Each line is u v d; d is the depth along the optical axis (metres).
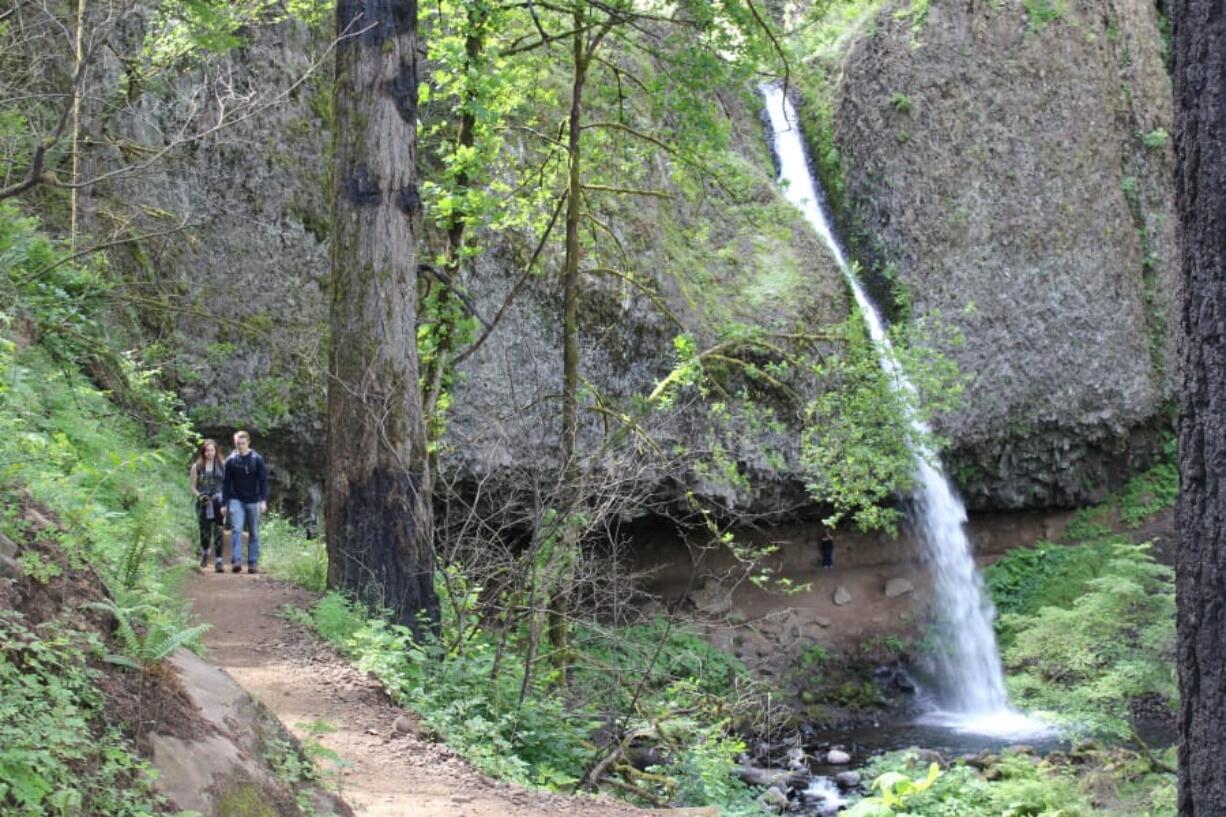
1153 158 28.47
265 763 6.01
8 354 10.34
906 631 24.59
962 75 26.77
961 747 19.77
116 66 14.91
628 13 14.59
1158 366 27.91
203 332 18.03
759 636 23.41
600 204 19.94
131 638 5.62
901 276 25.95
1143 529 27.33
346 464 11.74
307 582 12.80
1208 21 6.14
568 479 12.65
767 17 16.30
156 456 12.16
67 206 15.98
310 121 19.41
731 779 12.45
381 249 11.84
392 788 7.36
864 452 15.84
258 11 15.95
